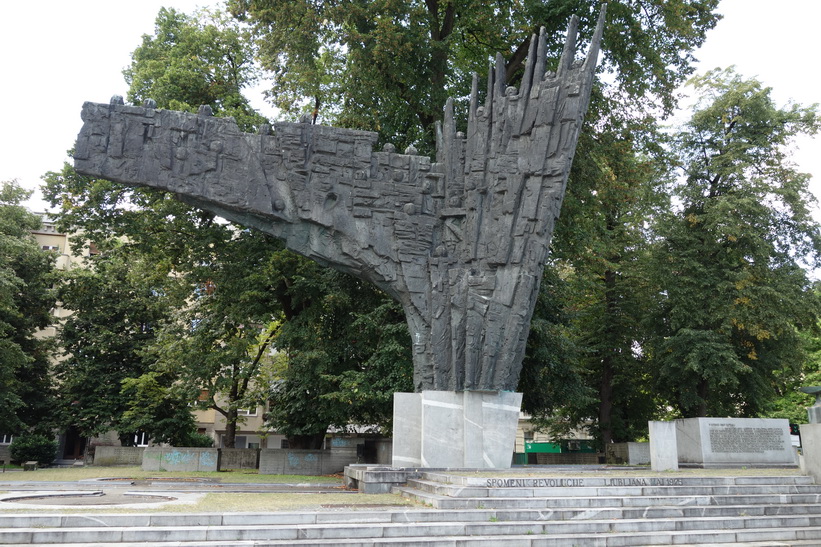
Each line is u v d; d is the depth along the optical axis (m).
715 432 22.98
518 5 24.20
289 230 18.34
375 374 24.53
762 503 12.86
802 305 28.92
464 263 18.67
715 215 29.39
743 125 31.06
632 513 11.55
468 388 17.62
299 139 18.25
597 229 27.77
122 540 9.09
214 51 27.59
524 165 18.39
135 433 40.28
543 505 11.78
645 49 24.28
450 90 26.70
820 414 14.82
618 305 33.59
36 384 37.94
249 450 32.84
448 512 10.90
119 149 17.17
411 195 19.02
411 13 23.50
